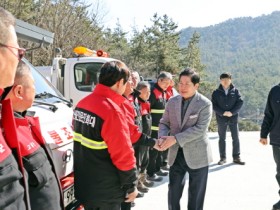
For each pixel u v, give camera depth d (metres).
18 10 12.39
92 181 2.36
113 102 2.34
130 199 2.45
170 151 3.42
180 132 3.32
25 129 1.76
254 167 6.42
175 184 3.43
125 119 2.36
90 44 16.02
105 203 2.39
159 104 5.35
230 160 6.98
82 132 2.37
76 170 2.42
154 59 36.41
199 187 3.35
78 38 14.76
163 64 36.53
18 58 1.28
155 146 3.19
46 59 12.73
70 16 14.36
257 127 53.34
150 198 4.67
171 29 38.97
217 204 4.50
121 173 2.32
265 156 7.36
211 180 5.58
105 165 2.34
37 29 2.98
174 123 3.38
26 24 2.85
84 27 15.68
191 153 3.27
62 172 2.30
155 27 38.34
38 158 1.75
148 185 5.15
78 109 2.43
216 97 6.52
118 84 2.41
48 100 2.84
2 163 1.24
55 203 1.85
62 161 2.30
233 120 6.56
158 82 5.38
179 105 3.35
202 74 46.44
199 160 3.29
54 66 6.41
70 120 2.68
